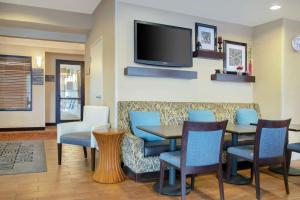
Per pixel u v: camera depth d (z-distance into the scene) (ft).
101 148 10.02
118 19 12.07
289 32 14.24
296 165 12.76
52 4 14.23
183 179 7.57
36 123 23.57
